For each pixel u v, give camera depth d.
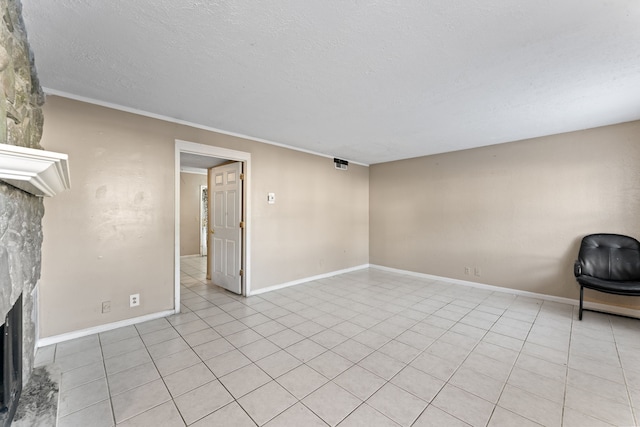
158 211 3.05
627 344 2.52
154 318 3.04
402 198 5.41
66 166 1.40
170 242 3.15
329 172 5.13
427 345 2.51
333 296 3.95
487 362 2.23
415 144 4.26
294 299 3.81
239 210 3.96
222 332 2.75
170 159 3.13
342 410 1.68
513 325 2.95
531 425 1.57
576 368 2.14
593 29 1.60
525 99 2.59
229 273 4.18
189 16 1.50
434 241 4.93
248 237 3.91
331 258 5.19
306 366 2.16
